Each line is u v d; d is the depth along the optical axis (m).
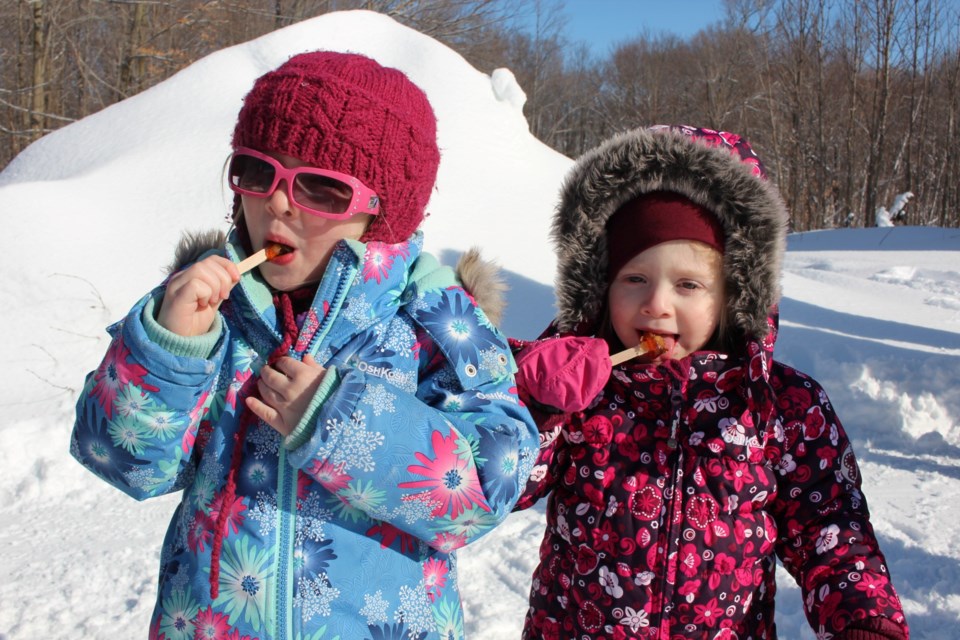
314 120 1.47
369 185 1.52
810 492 1.83
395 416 1.40
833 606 1.69
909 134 28.55
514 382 1.64
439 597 1.56
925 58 27.92
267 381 1.43
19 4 21.39
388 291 1.57
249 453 1.50
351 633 1.44
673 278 1.86
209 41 22.97
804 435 1.85
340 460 1.37
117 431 1.44
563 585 1.89
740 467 1.83
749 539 1.82
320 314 1.52
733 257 1.87
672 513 1.82
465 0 25.36
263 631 1.42
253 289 1.55
